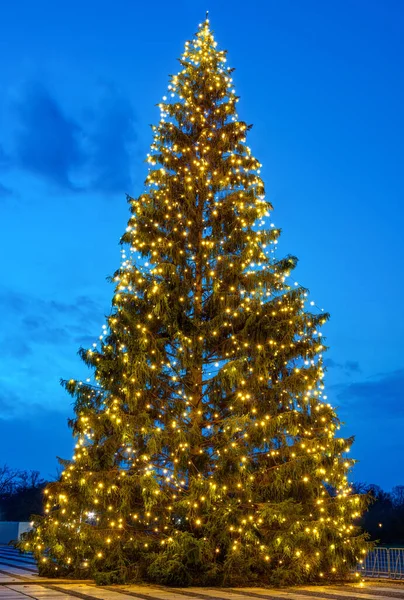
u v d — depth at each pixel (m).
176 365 15.67
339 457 15.09
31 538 15.10
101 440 14.95
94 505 14.60
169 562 13.42
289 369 15.98
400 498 46.72
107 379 15.50
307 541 14.05
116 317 15.88
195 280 17.03
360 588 13.68
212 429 15.42
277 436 15.10
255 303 16.03
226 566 13.66
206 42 19.44
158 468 15.05
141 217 16.97
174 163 18.14
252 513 14.24
